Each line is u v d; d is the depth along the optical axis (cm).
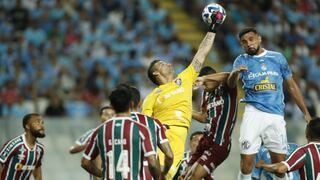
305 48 5959
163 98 2575
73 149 3406
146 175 2342
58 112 4681
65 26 5606
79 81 5150
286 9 6238
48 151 4216
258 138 2538
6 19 5641
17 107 4788
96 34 5631
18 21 5644
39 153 2930
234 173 4225
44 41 5481
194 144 2919
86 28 5656
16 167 2888
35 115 2895
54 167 4209
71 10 5788
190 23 6188
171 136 2539
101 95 5091
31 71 5166
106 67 5316
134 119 2323
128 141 2228
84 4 5853
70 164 4247
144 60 5475
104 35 5634
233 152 4266
